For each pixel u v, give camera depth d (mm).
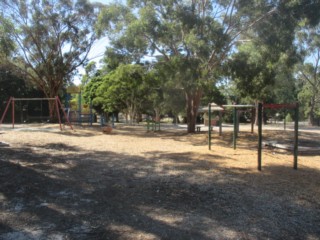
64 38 26078
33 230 4328
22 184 6625
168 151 11633
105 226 4484
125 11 15930
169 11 13617
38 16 24578
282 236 4246
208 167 8547
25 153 10594
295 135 8453
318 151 11453
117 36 16438
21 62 26641
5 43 21328
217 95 35375
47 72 26828
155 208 5254
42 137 15555
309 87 39281
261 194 6094
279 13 12484
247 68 15031
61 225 4504
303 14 12039
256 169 8328
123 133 20219
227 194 6066
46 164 8812
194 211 5117
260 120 8297
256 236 4219
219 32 13000
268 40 13141
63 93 34750
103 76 38531
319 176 7699
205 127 28453
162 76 15836
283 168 8531
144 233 4258
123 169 8305
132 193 6121
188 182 6949
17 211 5051
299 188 6582
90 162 9281
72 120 28922
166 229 4398
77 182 6922
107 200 5676
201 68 13773
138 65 17578
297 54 15625
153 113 42594
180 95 28656
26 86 34406
